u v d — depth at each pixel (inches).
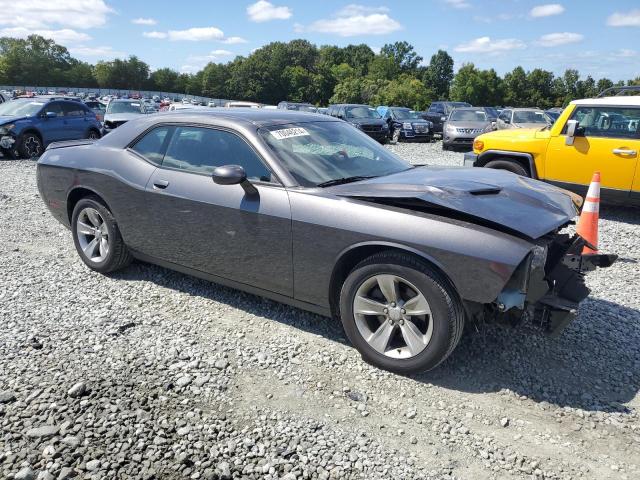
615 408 120.2
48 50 5649.6
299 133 162.7
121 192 177.2
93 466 97.7
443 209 126.5
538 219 125.3
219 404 118.1
